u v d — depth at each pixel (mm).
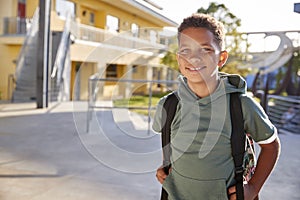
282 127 6789
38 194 2676
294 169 3619
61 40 10547
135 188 2863
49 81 9109
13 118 6762
